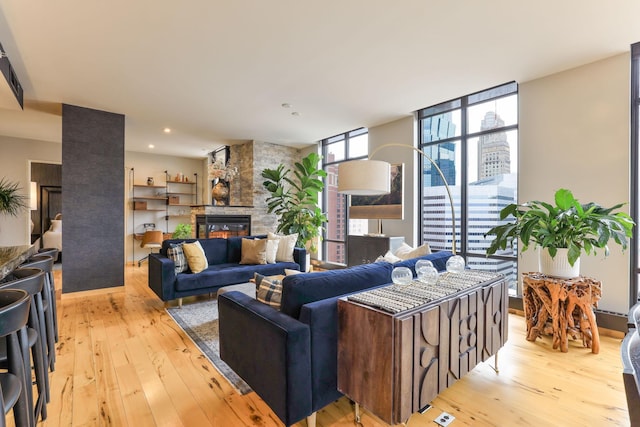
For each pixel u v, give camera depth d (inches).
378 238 189.8
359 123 204.8
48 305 87.6
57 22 95.9
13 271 69.3
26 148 239.5
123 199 181.9
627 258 118.0
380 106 173.6
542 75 135.1
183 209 316.2
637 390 26.0
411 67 127.7
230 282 159.8
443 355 68.9
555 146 133.3
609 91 120.5
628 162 117.0
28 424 47.7
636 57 118.6
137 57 118.0
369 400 63.1
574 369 93.7
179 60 120.7
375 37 106.0
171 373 90.7
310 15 94.0
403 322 58.9
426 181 192.4
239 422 70.6
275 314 69.5
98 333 119.3
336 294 75.4
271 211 245.0
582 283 104.6
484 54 117.3
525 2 88.3
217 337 116.5
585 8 90.7
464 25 99.2
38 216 306.5
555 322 106.0
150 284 164.1
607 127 121.0
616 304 120.1
